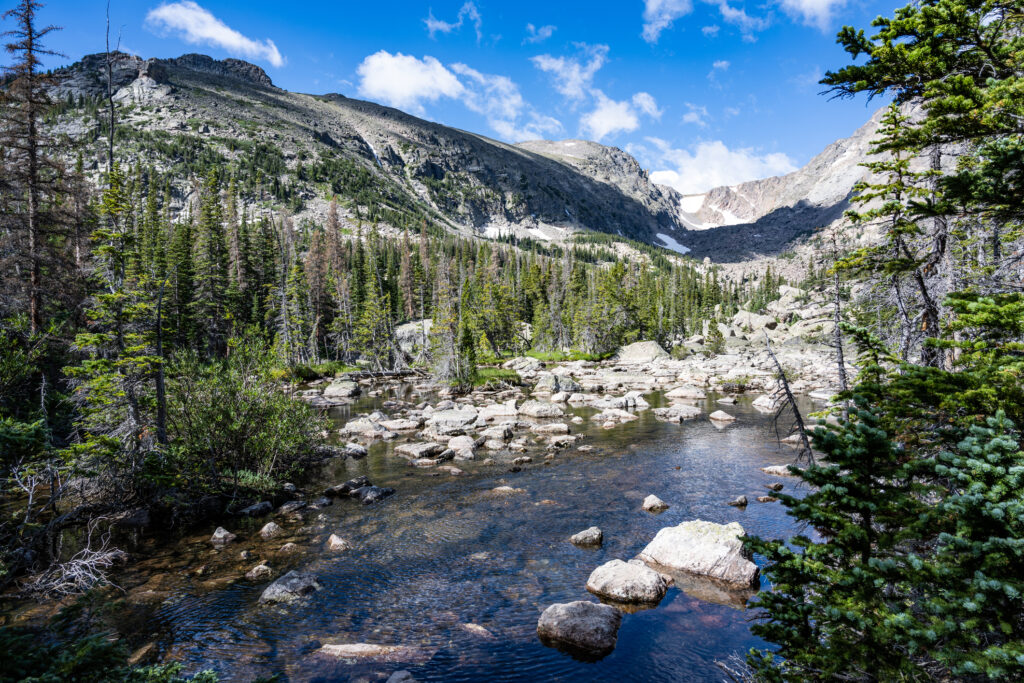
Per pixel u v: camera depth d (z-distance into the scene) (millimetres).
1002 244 10289
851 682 4938
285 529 15969
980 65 6328
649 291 121688
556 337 102375
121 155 166375
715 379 55156
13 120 24234
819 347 69688
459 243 169750
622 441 28062
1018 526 4254
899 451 5145
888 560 4625
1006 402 5219
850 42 6750
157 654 9516
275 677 6023
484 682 8766
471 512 17391
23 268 24469
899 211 7188
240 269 72688
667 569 13039
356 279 92438
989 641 4297
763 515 16672
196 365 19516
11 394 14516
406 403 44281
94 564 12445
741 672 8656
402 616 10945
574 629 9883
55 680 4789
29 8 24359
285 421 20062
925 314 11109
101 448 14891
